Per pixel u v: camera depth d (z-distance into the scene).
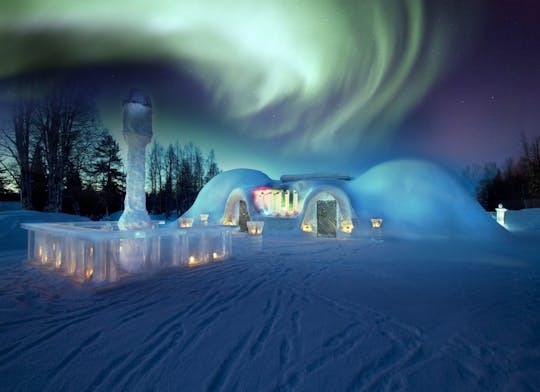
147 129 7.64
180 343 3.31
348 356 3.02
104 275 5.70
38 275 6.71
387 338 3.45
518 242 14.71
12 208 26.22
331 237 16.72
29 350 3.15
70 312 4.35
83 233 5.74
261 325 3.84
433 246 12.88
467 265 8.37
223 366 2.81
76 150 24.94
